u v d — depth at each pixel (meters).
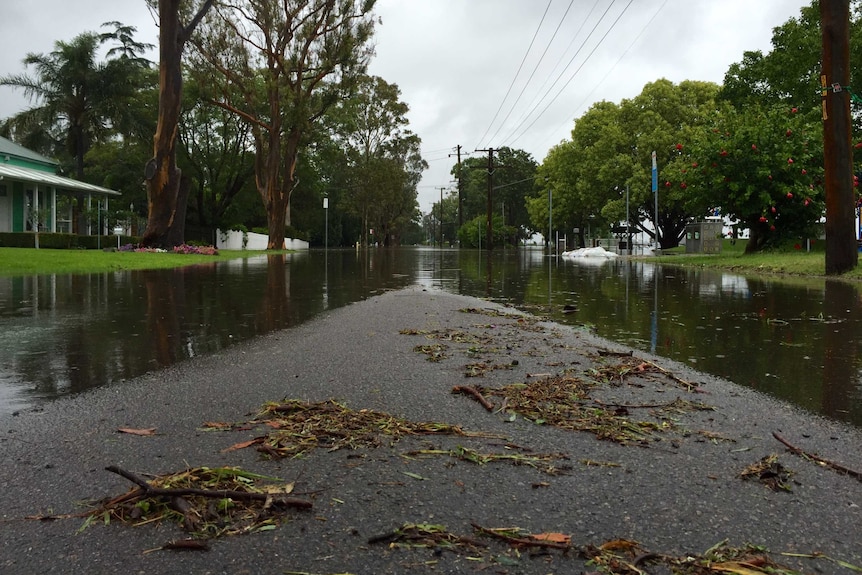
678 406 3.30
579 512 2.09
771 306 7.86
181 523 2.01
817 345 5.07
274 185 36.69
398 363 4.36
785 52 29.00
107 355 4.66
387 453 2.62
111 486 2.30
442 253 41.28
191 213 47.31
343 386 3.72
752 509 2.11
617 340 5.34
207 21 31.67
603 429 2.92
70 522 2.02
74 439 2.80
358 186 61.25
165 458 2.57
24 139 49.41
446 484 2.31
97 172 46.78
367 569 1.75
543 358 4.54
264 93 38.94
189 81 37.38
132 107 42.31
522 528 1.98
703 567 1.76
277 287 10.90
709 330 5.90
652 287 11.09
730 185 18.52
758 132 18.48
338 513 2.07
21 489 2.27
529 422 3.04
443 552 1.84
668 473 2.41
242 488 2.25
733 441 2.77
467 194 95.56
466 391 3.55
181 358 4.55
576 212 47.47
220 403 3.36
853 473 2.40
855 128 26.62
